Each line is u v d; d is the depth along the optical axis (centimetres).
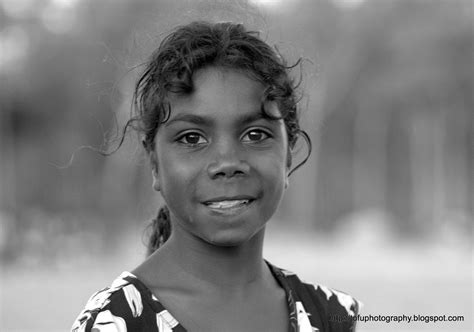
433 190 5278
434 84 4731
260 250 305
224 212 278
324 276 2122
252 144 284
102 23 3588
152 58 312
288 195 5338
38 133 4175
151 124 297
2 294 1672
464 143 5288
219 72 284
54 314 1327
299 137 359
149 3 3497
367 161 5784
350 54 4762
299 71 359
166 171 287
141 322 278
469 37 4597
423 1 4725
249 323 292
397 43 4675
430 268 2548
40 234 3297
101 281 2053
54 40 3788
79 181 4103
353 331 327
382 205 5719
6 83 3912
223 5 356
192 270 293
